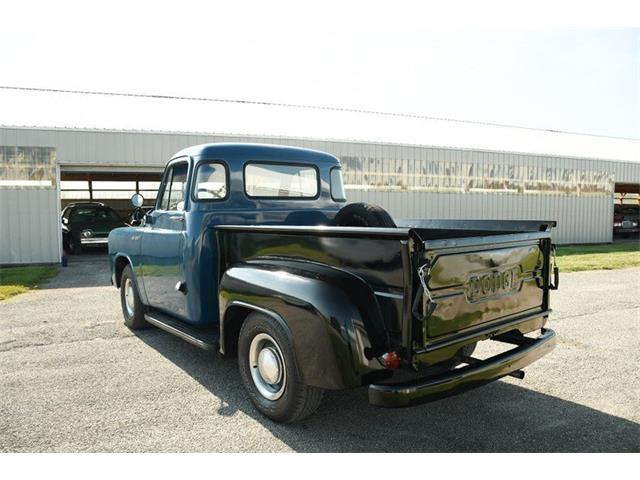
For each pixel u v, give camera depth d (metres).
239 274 3.56
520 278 3.44
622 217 24.31
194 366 4.54
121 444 3.07
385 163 16.27
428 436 3.19
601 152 22.83
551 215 19.86
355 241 2.99
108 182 26.22
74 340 5.43
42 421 3.40
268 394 3.42
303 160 4.98
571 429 3.29
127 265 5.83
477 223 4.36
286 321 3.13
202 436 3.18
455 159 17.53
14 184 12.78
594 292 8.55
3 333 5.74
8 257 12.82
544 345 3.47
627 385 4.07
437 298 2.79
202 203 4.32
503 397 3.82
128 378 4.23
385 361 2.70
